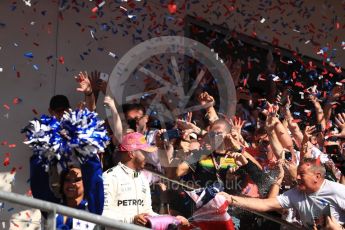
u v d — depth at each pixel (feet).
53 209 32.14
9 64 47.52
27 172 46.96
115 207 40.93
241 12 54.34
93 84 46.93
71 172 37.68
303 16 56.13
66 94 48.44
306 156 45.88
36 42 48.16
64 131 37.63
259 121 48.70
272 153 46.29
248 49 54.60
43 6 48.49
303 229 42.14
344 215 42.04
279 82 53.06
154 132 46.01
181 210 43.70
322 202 41.93
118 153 41.70
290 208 42.42
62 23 48.73
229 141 44.34
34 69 47.93
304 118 52.80
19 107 47.39
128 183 41.27
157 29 50.85
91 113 38.34
